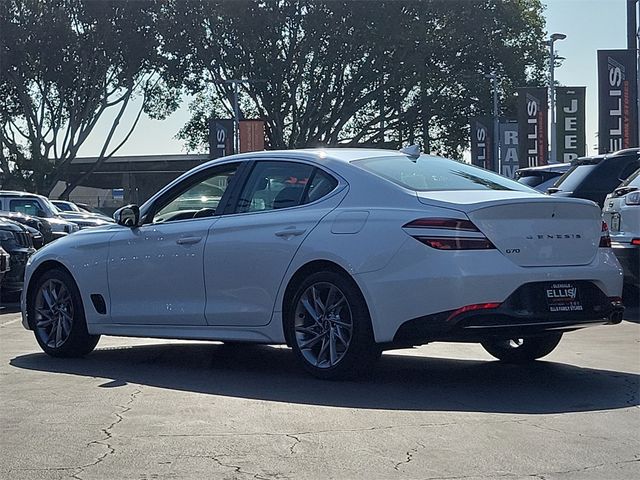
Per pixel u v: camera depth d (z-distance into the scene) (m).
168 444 5.14
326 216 6.86
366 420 5.64
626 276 10.62
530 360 7.80
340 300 6.72
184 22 48.81
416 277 6.28
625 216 10.72
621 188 11.06
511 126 41.34
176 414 5.87
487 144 46.66
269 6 48.72
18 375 7.46
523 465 4.70
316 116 51.28
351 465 4.71
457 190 6.82
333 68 50.34
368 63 49.78
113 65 50.28
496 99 47.94
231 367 7.78
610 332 9.62
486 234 6.25
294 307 6.95
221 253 7.38
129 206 8.03
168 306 7.76
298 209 7.11
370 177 6.87
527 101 36.94
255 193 7.46
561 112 34.88
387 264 6.41
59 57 48.22
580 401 6.16
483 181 7.20
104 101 51.00
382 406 6.02
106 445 5.14
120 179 64.31
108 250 8.18
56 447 5.12
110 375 7.43
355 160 7.13
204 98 55.66
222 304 7.40
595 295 6.66
